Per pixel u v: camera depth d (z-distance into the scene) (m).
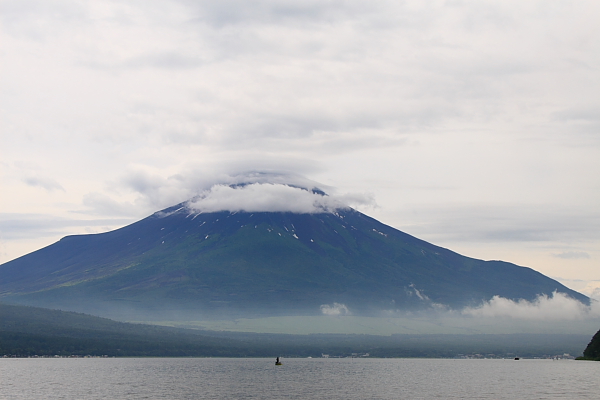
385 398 182.88
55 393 189.25
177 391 196.75
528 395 187.75
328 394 192.38
